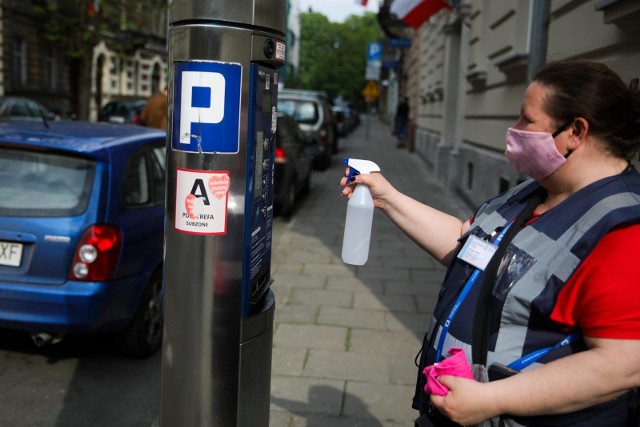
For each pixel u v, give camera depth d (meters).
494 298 1.60
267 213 2.21
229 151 1.95
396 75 39.16
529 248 1.58
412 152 23.23
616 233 1.42
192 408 2.07
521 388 1.46
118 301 3.96
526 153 1.61
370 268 6.63
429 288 5.97
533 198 1.72
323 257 7.09
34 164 4.00
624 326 1.38
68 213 3.85
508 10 7.62
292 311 5.24
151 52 40.47
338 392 3.85
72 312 3.79
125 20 24.67
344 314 5.21
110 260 3.88
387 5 22.98
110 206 3.95
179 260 2.00
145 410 3.71
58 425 3.51
